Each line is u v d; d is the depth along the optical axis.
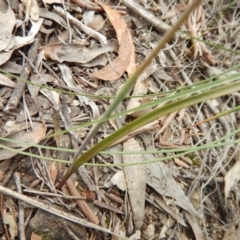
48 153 0.23
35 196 0.22
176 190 0.25
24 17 0.26
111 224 0.23
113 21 0.28
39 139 0.23
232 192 0.27
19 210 0.22
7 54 0.24
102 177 0.24
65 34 0.27
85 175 0.23
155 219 0.24
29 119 0.24
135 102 0.26
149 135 0.26
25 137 0.23
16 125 0.23
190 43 0.31
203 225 0.25
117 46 0.28
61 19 0.27
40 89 0.25
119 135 0.17
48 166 0.23
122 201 0.24
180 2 0.33
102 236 0.23
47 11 0.27
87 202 0.23
